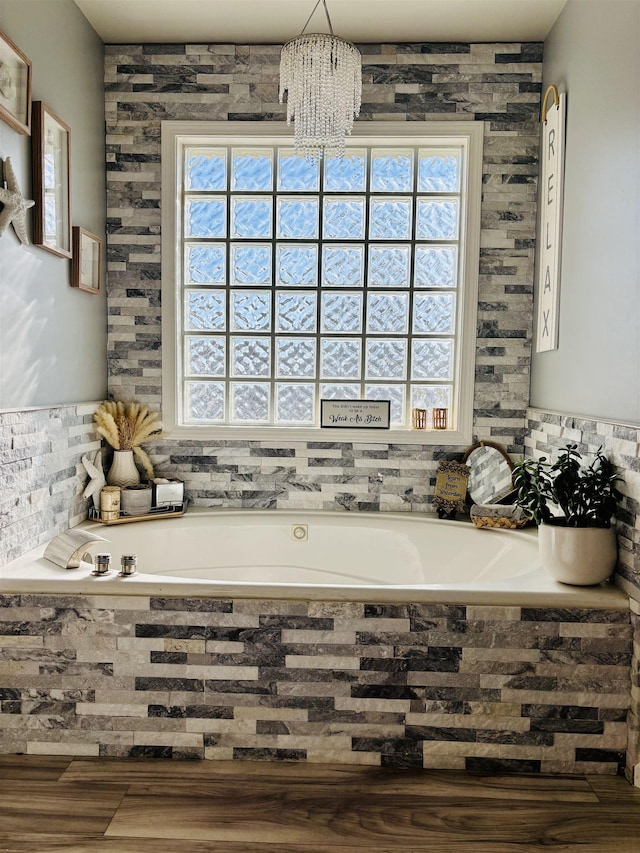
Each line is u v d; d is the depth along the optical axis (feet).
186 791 6.71
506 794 6.77
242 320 11.87
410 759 7.27
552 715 7.18
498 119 11.13
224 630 7.25
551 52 10.53
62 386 9.72
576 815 6.42
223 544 10.84
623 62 7.57
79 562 7.87
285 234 11.77
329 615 7.20
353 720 7.27
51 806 6.42
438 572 10.44
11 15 8.04
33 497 8.62
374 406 11.58
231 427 11.64
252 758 7.32
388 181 11.65
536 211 11.16
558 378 9.83
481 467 11.32
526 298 11.28
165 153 11.31
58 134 9.36
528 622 7.12
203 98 11.29
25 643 7.35
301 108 8.41
